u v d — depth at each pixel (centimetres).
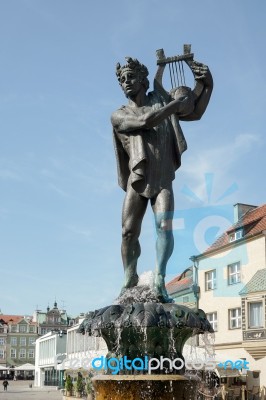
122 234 625
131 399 516
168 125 632
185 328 539
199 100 658
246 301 3123
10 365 12438
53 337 7325
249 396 2766
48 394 5247
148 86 643
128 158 643
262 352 2977
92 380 555
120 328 531
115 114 629
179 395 521
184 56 661
